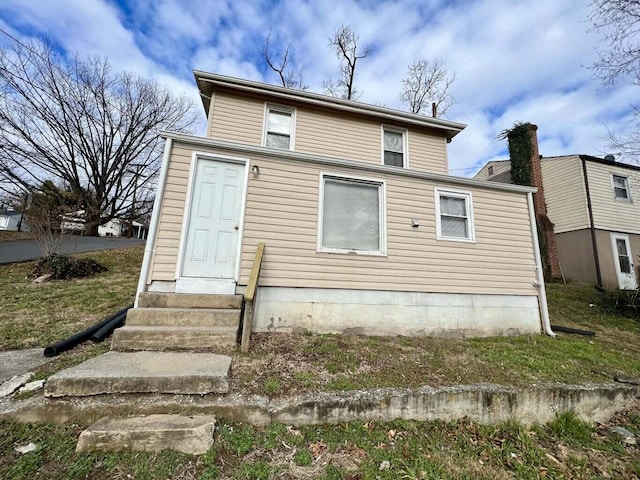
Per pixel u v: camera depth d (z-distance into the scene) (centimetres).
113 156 1881
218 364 292
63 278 648
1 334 378
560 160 1277
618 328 666
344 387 290
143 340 335
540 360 416
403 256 540
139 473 190
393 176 564
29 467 187
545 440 290
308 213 507
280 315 466
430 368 358
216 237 463
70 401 234
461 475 219
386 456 232
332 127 817
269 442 229
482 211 606
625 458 268
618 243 1177
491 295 576
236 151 493
